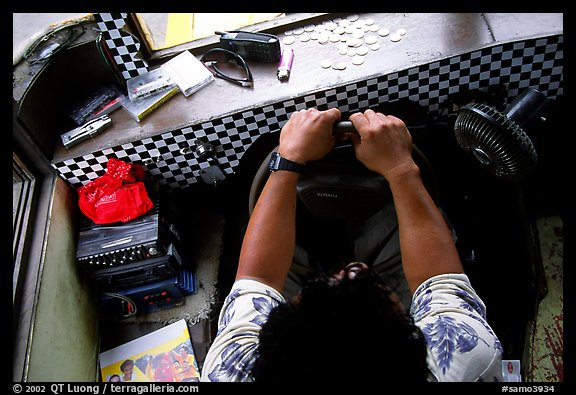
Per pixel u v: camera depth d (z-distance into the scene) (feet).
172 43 6.86
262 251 3.47
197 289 7.27
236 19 6.85
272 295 3.36
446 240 3.39
